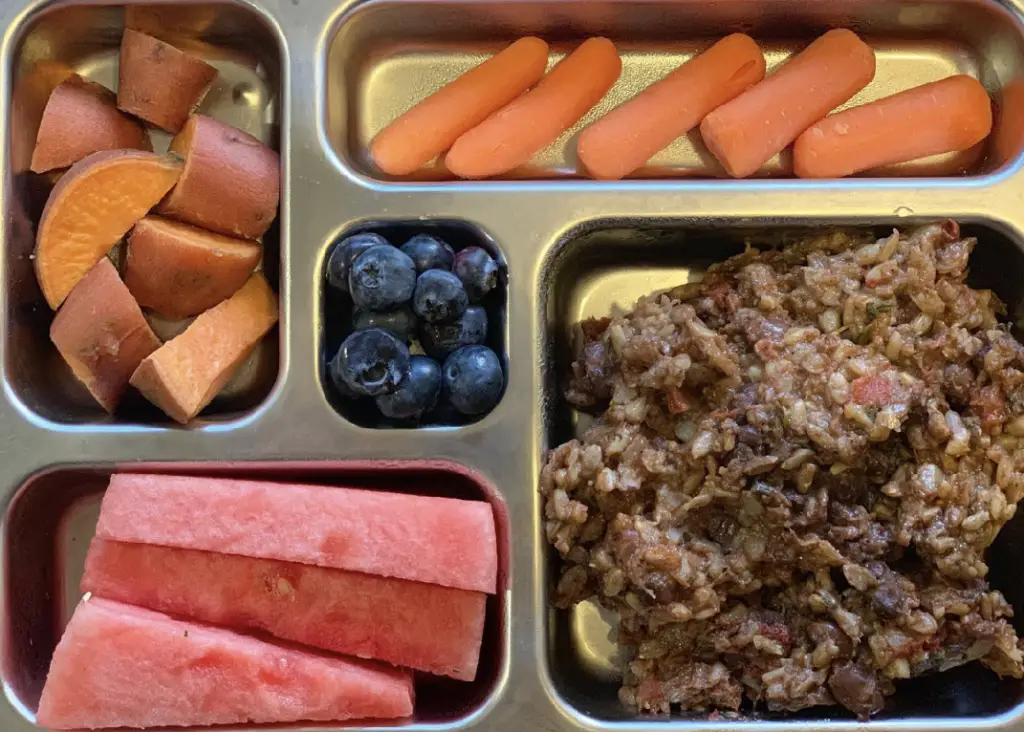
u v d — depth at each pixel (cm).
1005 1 27
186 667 25
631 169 28
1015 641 25
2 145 27
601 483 26
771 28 29
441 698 27
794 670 25
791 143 28
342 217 27
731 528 26
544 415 27
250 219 27
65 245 26
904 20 28
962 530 25
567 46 30
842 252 27
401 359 26
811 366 26
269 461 26
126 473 27
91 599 25
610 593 26
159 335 28
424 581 25
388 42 30
